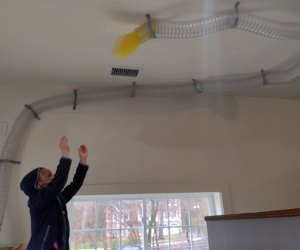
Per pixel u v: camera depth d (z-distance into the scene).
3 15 1.90
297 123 3.28
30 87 2.82
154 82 2.87
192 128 2.98
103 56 2.40
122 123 2.86
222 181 2.84
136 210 2.76
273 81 2.61
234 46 2.33
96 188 2.58
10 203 2.41
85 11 1.89
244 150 3.02
